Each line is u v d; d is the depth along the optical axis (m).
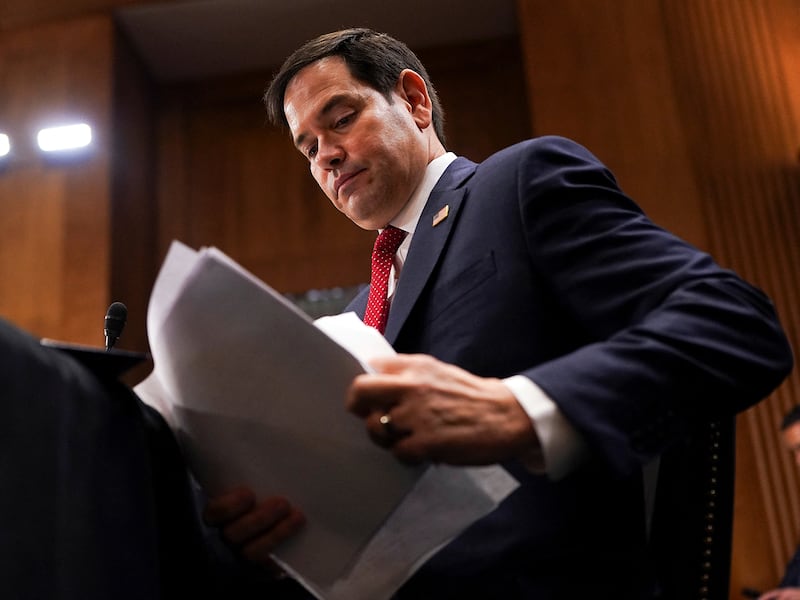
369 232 5.06
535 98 4.61
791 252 4.15
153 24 5.21
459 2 5.15
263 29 5.27
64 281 4.55
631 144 4.45
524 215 1.01
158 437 0.83
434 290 1.07
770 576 3.64
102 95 4.94
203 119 5.43
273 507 0.85
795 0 4.62
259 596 0.96
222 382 0.82
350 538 0.85
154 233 5.18
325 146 1.27
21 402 0.64
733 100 4.47
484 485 0.83
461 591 0.93
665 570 0.99
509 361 0.98
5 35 5.14
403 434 0.76
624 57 4.63
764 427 3.85
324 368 0.79
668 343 0.83
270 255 5.07
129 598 0.69
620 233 0.95
